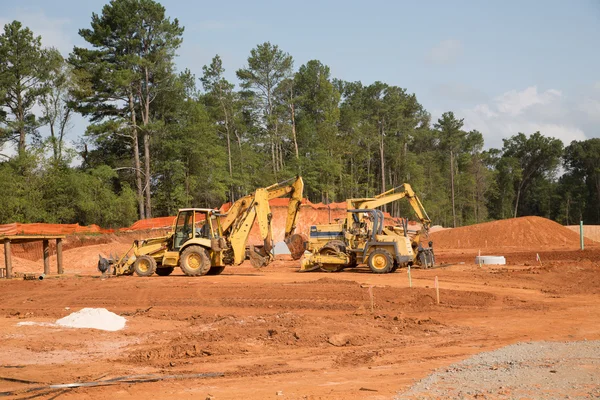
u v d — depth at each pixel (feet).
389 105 331.77
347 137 295.48
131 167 189.57
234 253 87.40
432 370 32.83
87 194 173.47
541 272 82.99
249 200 91.09
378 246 89.40
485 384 28.35
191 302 63.16
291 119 265.95
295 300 61.72
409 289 64.59
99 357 39.50
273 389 30.25
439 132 405.59
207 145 206.90
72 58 182.80
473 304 58.23
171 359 38.63
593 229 183.21
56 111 180.34
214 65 232.12
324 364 36.17
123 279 82.64
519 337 42.93
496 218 415.85
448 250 159.94
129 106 190.60
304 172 256.52
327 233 95.04
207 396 29.30
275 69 250.98
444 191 370.32
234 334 44.88
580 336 42.50
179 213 88.17
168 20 191.52
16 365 37.24
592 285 71.77
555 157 423.64
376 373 33.01
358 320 50.21
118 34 185.78
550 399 25.43
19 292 75.31
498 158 448.24
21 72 172.35
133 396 29.84
